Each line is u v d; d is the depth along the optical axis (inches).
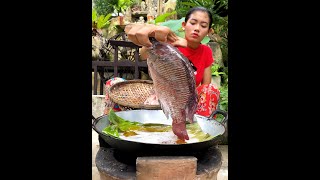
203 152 63.9
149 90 103.7
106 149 65.2
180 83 55.1
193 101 57.2
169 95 56.2
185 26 92.4
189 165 53.0
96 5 250.8
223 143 106.2
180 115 57.7
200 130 66.9
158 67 54.4
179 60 54.2
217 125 65.9
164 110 58.5
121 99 96.4
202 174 55.5
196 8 90.4
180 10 179.2
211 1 169.0
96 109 136.2
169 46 54.2
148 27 53.5
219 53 163.8
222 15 171.6
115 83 102.5
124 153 62.7
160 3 234.4
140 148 54.3
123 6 248.5
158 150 53.9
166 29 52.9
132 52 192.5
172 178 52.9
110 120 68.1
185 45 56.4
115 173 55.6
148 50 53.8
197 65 97.7
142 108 83.4
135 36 52.6
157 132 66.2
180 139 60.3
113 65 162.4
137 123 70.3
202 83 103.4
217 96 90.5
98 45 193.0
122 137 63.2
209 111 88.3
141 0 258.2
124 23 215.6
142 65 159.8
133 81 106.3
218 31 169.5
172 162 52.4
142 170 52.5
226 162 91.7
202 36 90.8
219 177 82.3
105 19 213.5
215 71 156.0
